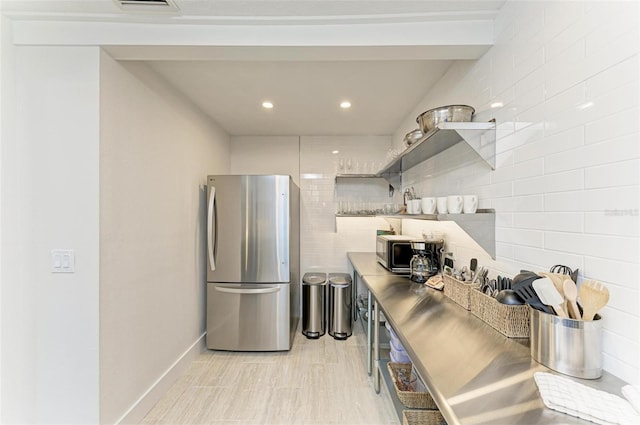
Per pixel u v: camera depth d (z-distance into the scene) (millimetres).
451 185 1953
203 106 2750
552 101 1104
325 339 3127
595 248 931
